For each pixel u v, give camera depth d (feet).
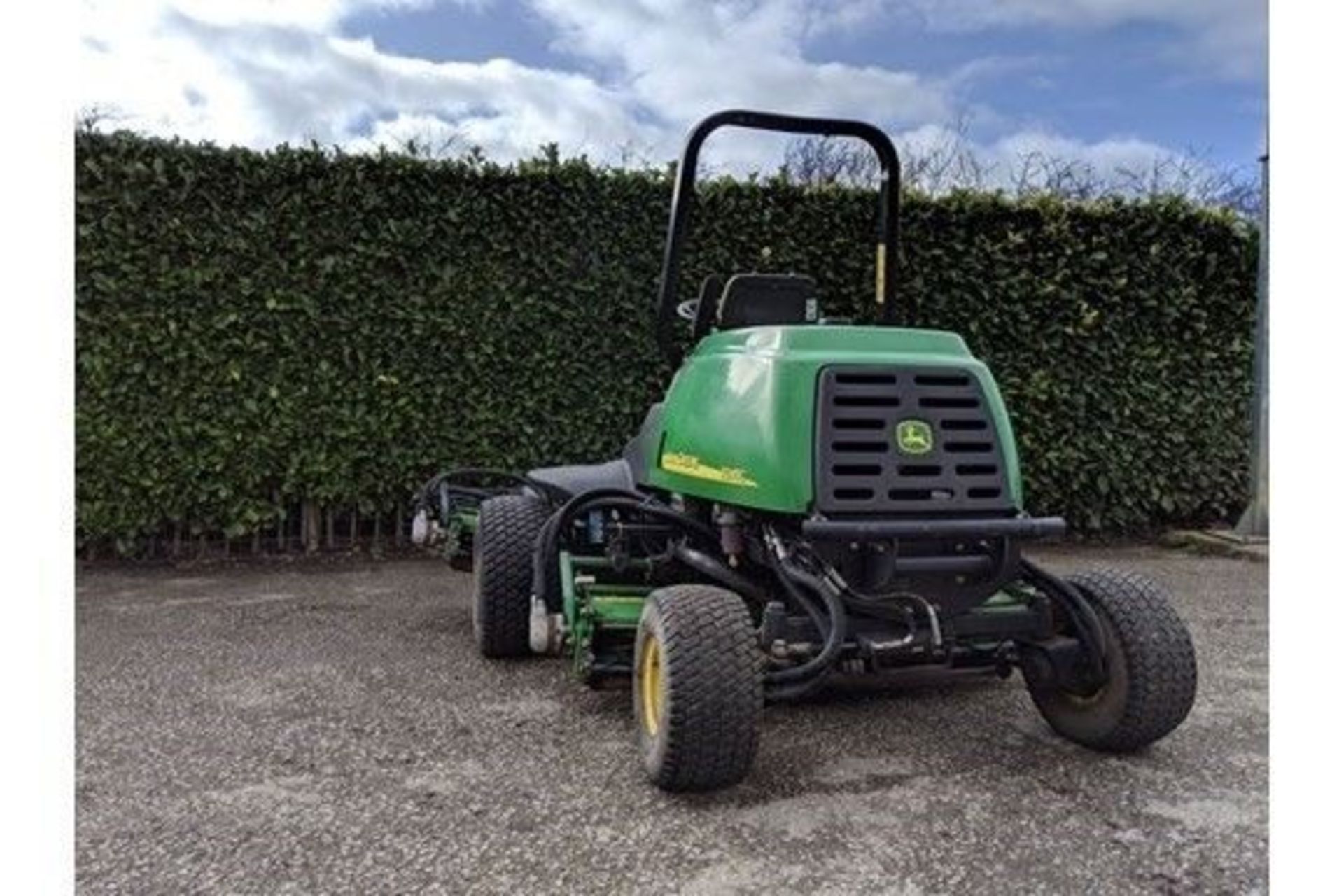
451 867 7.66
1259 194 22.38
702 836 8.15
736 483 9.61
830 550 8.98
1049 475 22.53
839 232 21.29
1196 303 22.93
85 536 19.15
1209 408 23.22
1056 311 22.24
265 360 19.38
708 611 8.79
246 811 8.61
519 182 20.16
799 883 7.41
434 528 16.15
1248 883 7.41
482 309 20.15
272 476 19.69
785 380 9.26
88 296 18.48
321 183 19.30
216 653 13.57
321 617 15.75
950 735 10.53
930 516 8.95
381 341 19.79
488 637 13.10
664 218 20.79
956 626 9.48
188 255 18.90
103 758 9.75
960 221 21.72
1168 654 9.39
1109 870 7.61
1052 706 10.37
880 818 8.50
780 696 8.75
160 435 19.01
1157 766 9.64
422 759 9.83
